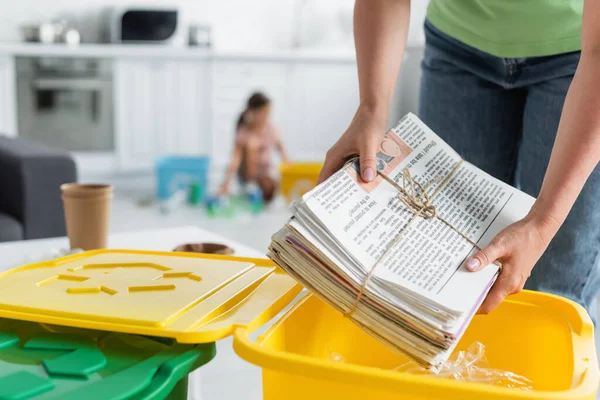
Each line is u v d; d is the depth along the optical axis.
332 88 4.64
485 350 0.82
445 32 1.12
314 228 0.65
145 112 4.25
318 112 4.64
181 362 0.59
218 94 4.38
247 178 3.85
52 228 2.03
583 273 0.99
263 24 4.99
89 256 0.90
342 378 0.53
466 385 0.51
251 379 1.60
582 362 0.62
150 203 3.65
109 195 1.23
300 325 0.73
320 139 4.69
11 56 3.89
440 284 0.63
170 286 0.74
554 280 1.00
